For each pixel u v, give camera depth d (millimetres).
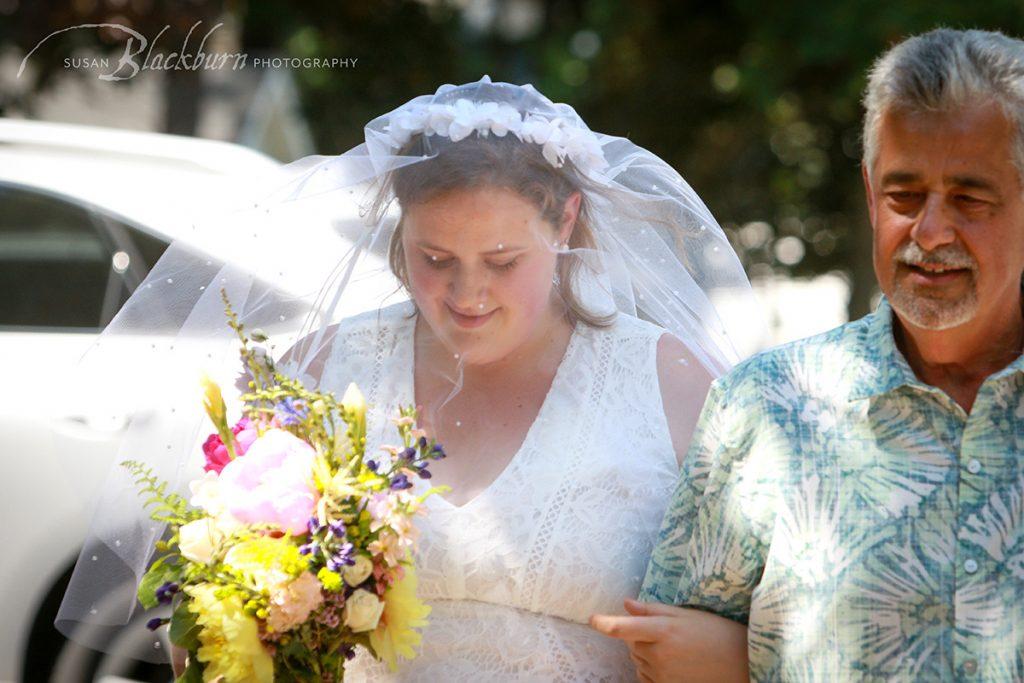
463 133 5512
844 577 4762
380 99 25141
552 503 5734
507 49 27625
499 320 5688
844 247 24828
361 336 6195
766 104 22297
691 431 6016
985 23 19578
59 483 8836
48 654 8883
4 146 10047
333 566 4844
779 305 25203
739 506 5000
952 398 4797
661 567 5305
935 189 4586
